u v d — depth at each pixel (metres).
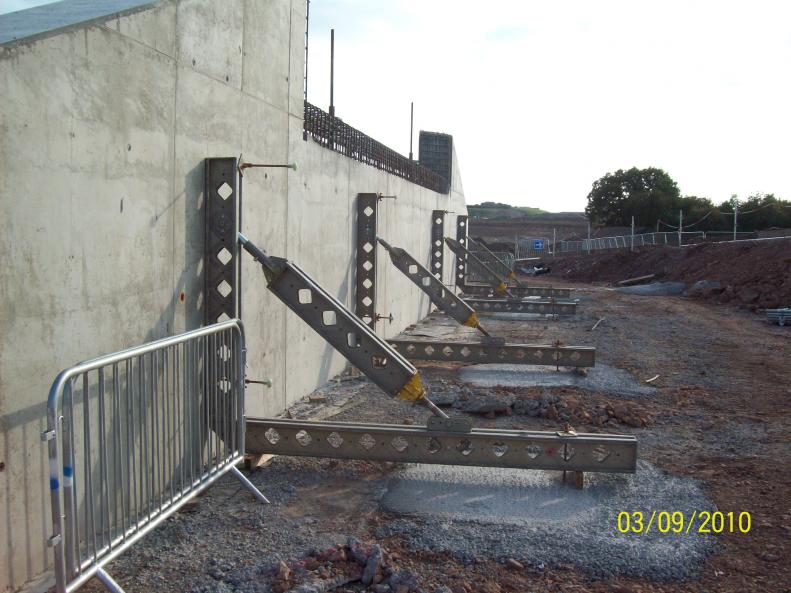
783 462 6.00
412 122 23.23
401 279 14.73
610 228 69.06
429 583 3.75
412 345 10.35
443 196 21.53
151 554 4.04
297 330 7.95
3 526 3.40
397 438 5.58
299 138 7.80
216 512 4.69
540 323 16.84
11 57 3.36
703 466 5.88
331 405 7.89
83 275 4.02
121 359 3.49
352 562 3.94
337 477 5.42
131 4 4.58
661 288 27.16
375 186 11.87
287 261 5.47
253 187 6.54
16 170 3.43
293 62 7.50
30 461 3.60
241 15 6.11
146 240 4.71
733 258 27.41
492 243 63.72
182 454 4.23
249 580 3.72
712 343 13.53
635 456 5.23
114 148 4.29
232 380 4.99
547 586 3.77
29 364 3.58
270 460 5.74
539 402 7.70
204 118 5.49
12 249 3.43
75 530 3.20
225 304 5.61
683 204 63.97
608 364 11.00
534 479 5.46
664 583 3.84
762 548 4.25
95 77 4.07
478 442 5.35
